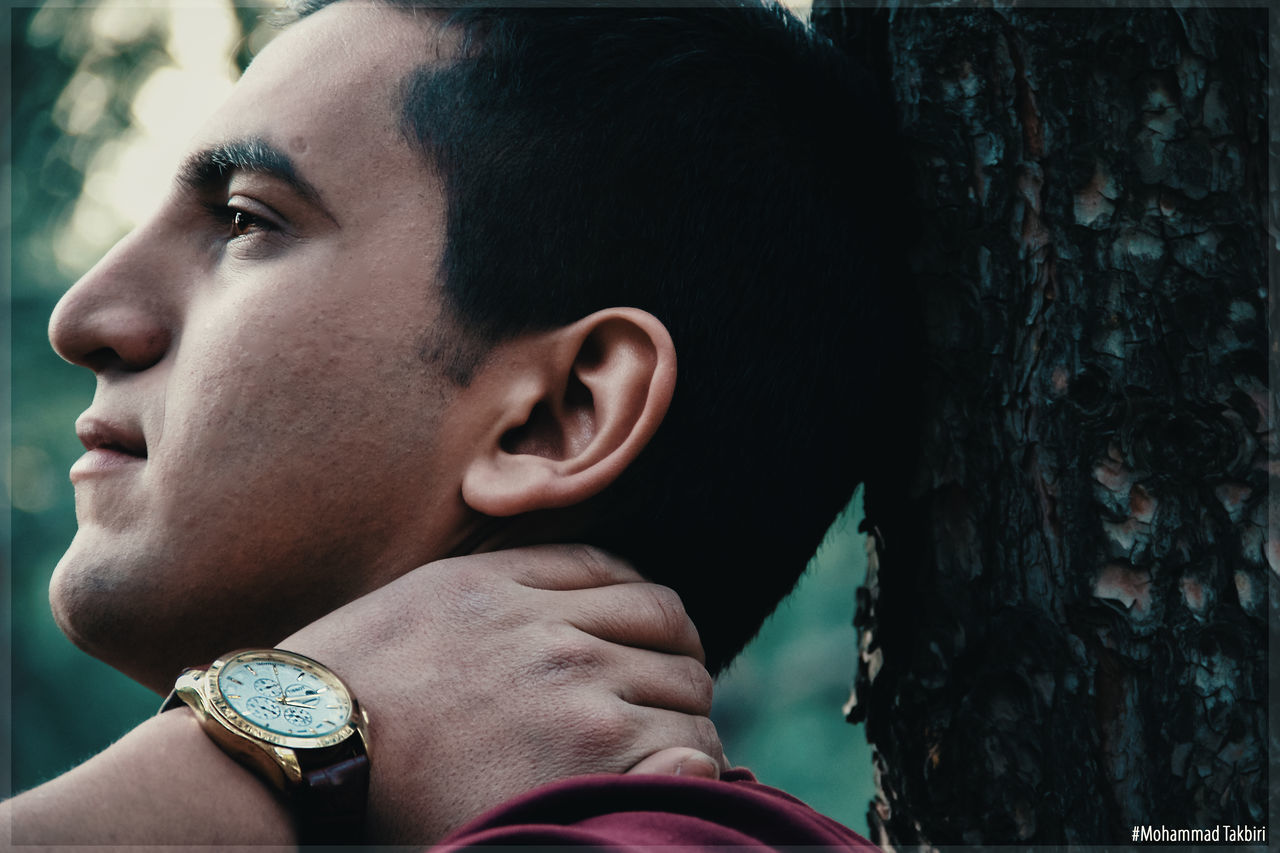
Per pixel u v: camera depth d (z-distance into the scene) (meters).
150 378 1.12
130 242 1.15
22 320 7.48
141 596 1.06
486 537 1.11
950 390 1.32
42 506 7.85
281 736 0.90
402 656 0.99
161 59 6.31
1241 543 1.19
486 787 0.95
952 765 1.31
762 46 1.26
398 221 1.10
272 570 1.07
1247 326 1.21
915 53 1.34
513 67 1.14
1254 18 1.25
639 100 1.16
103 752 0.91
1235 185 1.23
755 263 1.19
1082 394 1.25
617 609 1.04
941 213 1.32
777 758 8.02
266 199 1.10
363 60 1.14
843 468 1.31
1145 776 1.19
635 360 1.09
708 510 1.17
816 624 8.09
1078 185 1.27
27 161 6.69
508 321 1.10
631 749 0.97
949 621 1.32
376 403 1.07
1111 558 1.22
